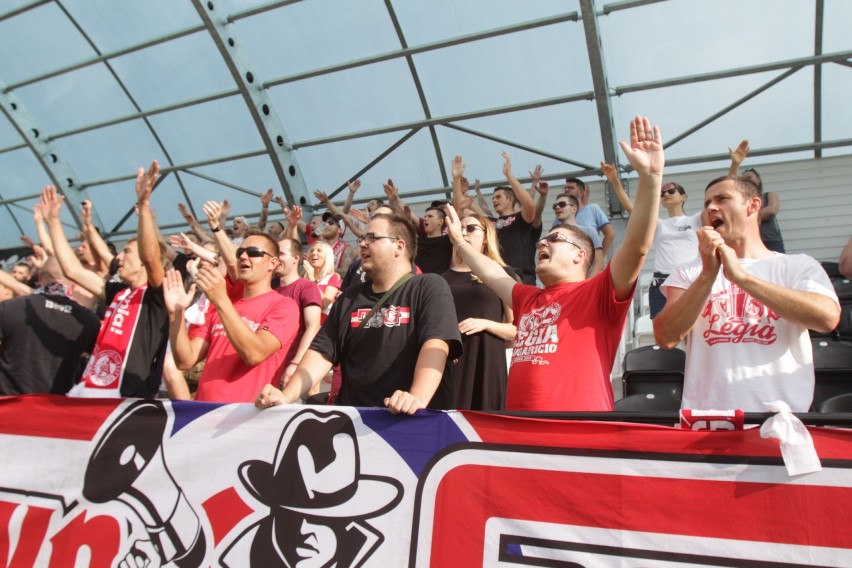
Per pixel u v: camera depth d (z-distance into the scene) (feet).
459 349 9.90
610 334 9.78
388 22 28.48
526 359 10.05
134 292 14.60
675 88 26.66
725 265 8.60
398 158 31.55
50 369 14.16
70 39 33.32
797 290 8.75
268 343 11.78
